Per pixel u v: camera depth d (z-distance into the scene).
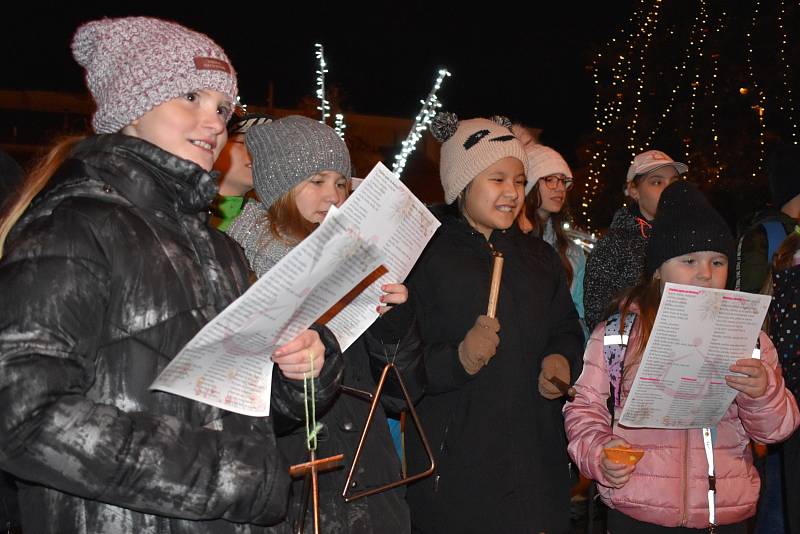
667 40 12.66
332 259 1.79
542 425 3.40
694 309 2.66
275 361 1.94
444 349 3.27
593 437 2.93
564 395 3.45
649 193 4.86
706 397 2.81
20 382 1.58
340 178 2.96
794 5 11.49
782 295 3.53
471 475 3.24
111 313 1.76
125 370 1.74
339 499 2.53
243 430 1.92
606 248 4.81
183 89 1.94
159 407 1.77
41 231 1.72
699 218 3.07
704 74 12.28
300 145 2.88
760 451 4.10
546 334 3.50
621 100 13.02
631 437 2.95
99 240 1.76
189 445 1.73
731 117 12.12
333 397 2.23
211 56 2.00
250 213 3.00
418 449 3.35
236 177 3.56
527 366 3.39
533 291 3.49
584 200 13.04
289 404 2.16
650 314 3.05
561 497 3.38
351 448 2.61
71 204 1.77
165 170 1.90
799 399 3.41
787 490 3.45
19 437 1.57
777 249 4.02
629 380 3.00
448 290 3.42
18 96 12.31
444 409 3.32
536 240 3.74
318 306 1.91
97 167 1.84
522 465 3.26
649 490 2.91
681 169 4.90
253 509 1.79
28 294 1.64
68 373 1.64
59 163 1.99
